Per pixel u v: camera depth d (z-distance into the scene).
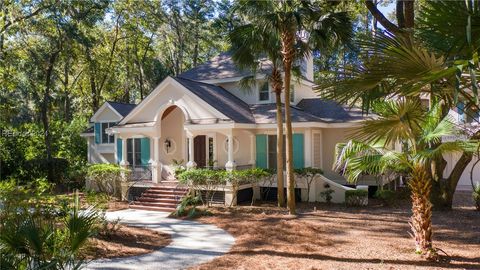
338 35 15.73
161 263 10.46
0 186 12.26
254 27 16.38
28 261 6.84
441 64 6.45
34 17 26.97
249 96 24.94
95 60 35.66
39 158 29.84
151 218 17.64
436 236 13.07
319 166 22.31
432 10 5.88
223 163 23.22
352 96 8.20
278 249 11.67
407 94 7.24
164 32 40.09
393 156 9.99
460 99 8.96
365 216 16.78
